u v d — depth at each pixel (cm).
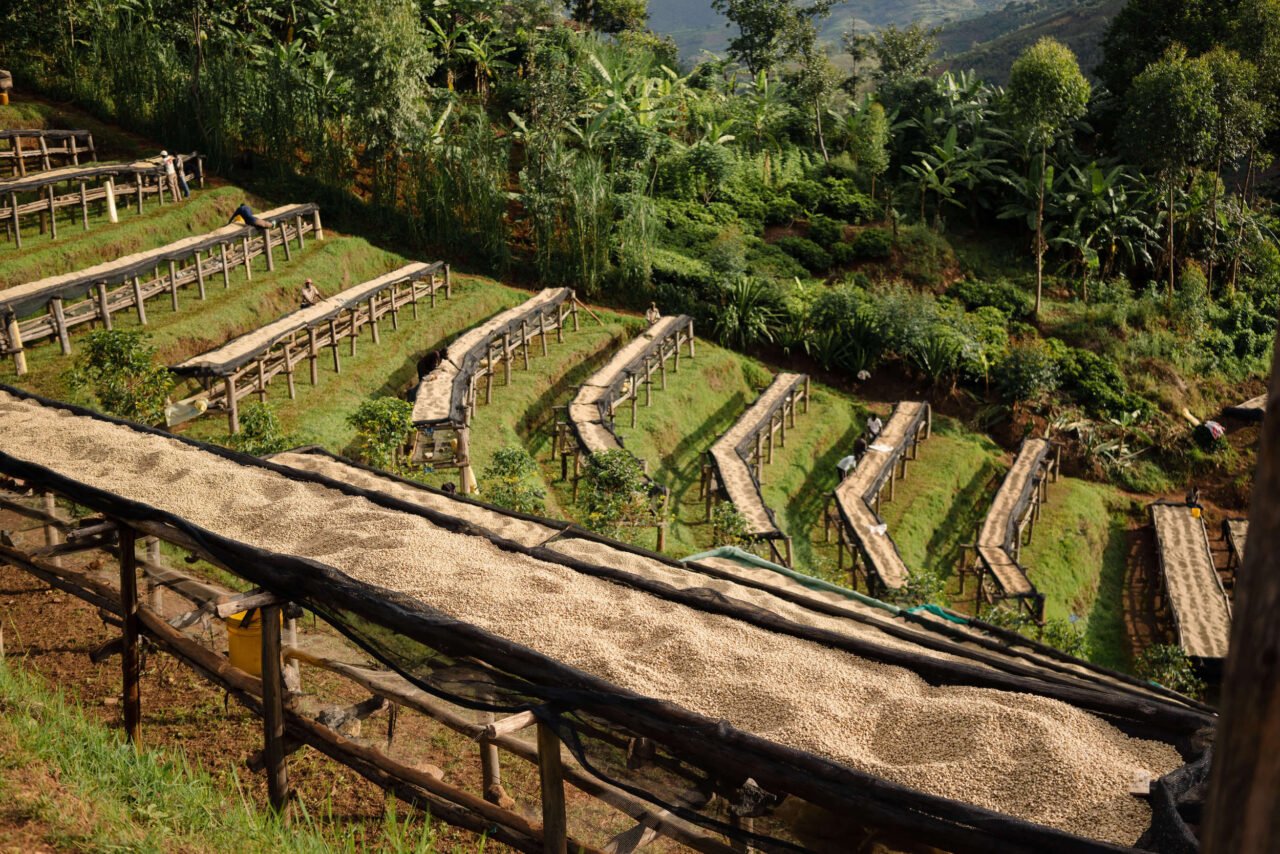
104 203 2195
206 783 525
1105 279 3356
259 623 653
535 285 2730
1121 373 2939
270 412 1277
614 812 488
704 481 1941
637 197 2814
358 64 2538
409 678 438
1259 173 4356
